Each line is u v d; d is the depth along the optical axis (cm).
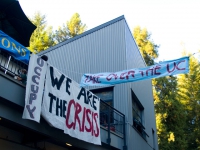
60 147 665
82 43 1175
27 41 712
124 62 1012
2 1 625
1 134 509
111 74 710
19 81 485
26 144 561
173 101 2081
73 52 1175
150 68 664
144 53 2453
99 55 1091
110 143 729
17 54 523
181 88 2323
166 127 2008
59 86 554
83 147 629
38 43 2012
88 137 601
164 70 638
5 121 462
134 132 931
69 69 1134
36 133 538
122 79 686
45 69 526
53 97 525
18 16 662
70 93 584
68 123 543
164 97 2122
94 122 648
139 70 679
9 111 449
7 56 586
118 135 800
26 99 452
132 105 1034
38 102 476
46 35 2131
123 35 1077
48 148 624
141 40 2528
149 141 1223
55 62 1204
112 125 877
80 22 2592
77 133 564
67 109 555
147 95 1362
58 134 550
